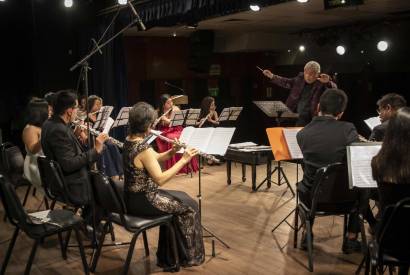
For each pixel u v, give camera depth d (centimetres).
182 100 765
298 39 1019
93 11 761
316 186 298
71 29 780
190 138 345
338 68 997
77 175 355
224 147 344
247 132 1079
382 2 630
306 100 482
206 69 947
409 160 215
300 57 1029
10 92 774
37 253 363
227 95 1060
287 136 351
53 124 351
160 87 974
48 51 773
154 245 375
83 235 400
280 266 328
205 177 634
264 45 988
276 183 584
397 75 902
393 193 221
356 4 516
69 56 788
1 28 754
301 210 331
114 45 730
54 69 781
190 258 327
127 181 301
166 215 306
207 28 902
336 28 899
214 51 1037
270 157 550
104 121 482
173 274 316
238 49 994
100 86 764
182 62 995
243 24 846
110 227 380
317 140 317
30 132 408
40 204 488
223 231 405
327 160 312
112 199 284
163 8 622
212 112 767
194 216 322
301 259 340
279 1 503
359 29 857
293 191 526
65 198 344
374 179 232
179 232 322
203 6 555
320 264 330
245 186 576
